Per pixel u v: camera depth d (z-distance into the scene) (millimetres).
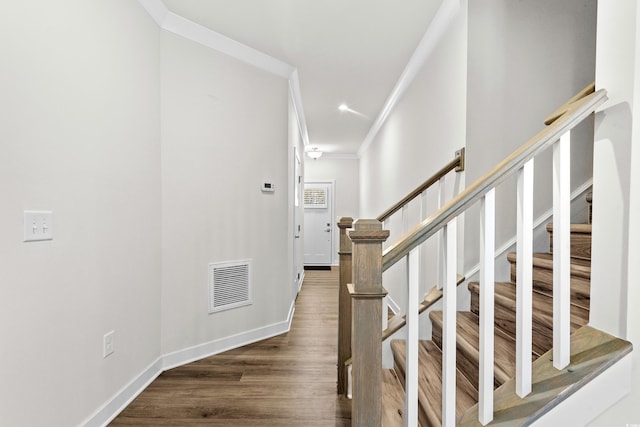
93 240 1655
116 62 1832
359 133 5590
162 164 2311
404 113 3498
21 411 1259
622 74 1023
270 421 1754
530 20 2021
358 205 7457
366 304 1035
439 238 2258
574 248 1727
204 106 2539
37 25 1331
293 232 3926
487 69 2016
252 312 2912
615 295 1052
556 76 2029
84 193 1594
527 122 2029
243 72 2801
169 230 2350
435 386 1542
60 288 1446
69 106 1500
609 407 1018
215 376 2246
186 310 2453
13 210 1235
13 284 1232
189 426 1708
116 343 1829
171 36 2352
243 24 2424
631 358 1016
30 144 1303
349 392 1967
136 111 2020
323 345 2826
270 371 2328
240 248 2809
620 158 1032
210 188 2586
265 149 3004
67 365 1482
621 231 1034
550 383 1035
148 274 2150
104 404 1727
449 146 2285
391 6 2213
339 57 2928
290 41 2660
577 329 1196
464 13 2047
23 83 1272
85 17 1600
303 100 3988
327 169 7469
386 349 2082
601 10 1084
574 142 1992
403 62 3010
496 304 1752
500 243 2049
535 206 2029
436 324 1977
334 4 2193
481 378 1042
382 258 1033
